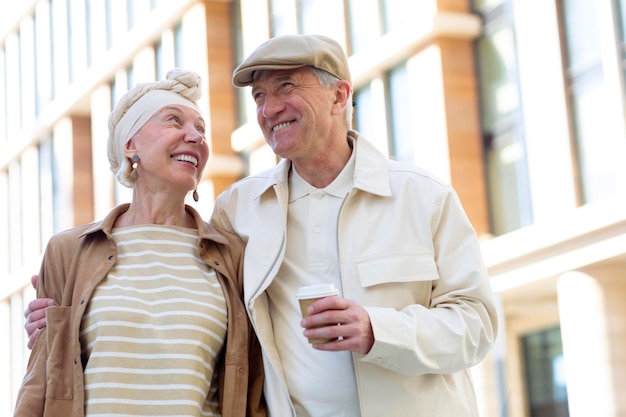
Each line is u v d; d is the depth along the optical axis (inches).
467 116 511.2
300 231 129.0
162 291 125.6
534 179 469.1
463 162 505.0
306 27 637.9
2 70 1083.3
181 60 752.3
